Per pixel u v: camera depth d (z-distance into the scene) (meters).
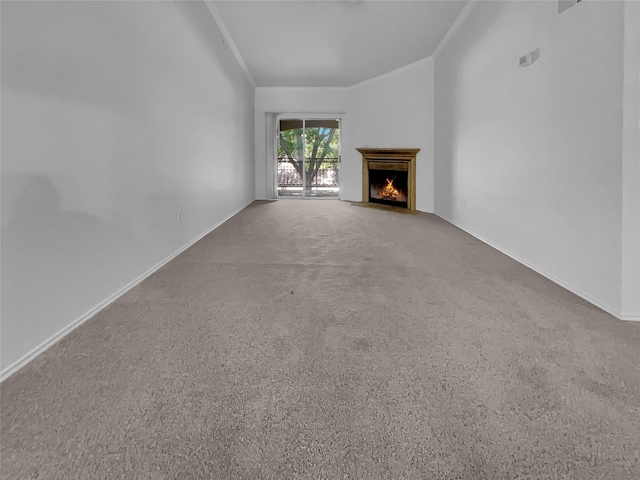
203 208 4.68
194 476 1.02
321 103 9.15
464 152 5.12
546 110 2.88
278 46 6.34
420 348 1.75
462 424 1.23
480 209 4.49
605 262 2.21
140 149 2.85
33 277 1.69
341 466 1.06
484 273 3.02
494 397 1.38
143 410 1.30
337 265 3.29
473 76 4.70
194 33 4.22
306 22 5.35
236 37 5.96
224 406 1.33
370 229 5.22
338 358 1.66
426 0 4.66
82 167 2.09
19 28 1.61
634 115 2.01
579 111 2.45
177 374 1.53
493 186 4.05
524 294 2.51
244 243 4.25
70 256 1.97
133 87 2.72
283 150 9.88
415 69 7.21
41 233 1.75
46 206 1.78
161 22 3.25
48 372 1.55
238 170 7.15
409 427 1.22
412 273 3.03
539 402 1.35
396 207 7.55
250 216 6.52
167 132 3.41
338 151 9.47
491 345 1.78
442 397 1.38
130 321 2.07
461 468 1.05
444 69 6.13
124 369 1.57
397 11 4.98
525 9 3.23
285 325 2.02
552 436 1.18
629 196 2.03
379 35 5.82
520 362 1.62
